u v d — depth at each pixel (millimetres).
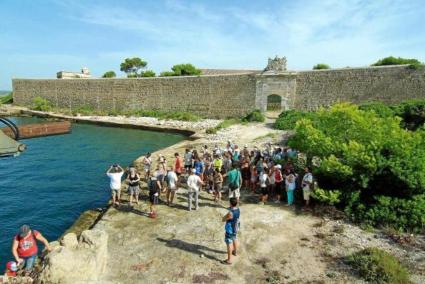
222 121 38719
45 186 16781
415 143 11102
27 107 57062
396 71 29891
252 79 38031
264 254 8391
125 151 25922
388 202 10227
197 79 42125
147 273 7488
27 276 6230
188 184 11102
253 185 13281
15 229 11773
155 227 9914
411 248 8711
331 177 11422
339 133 12398
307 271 7641
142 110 46531
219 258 8164
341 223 10258
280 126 29672
